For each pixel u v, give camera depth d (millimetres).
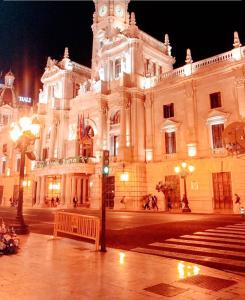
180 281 6375
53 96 49594
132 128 37344
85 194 41812
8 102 66875
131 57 39531
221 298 5395
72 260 8305
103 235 9750
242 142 26172
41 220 22203
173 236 13227
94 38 47469
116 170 36344
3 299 5160
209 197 30188
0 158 60469
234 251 9750
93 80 43719
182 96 34531
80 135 41219
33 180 48281
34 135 13977
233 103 29938
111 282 6242
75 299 5195
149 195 34719
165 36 47000
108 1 46344
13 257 8672
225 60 30984
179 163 33156
